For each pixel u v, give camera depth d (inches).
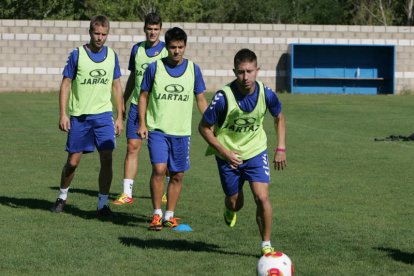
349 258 327.0
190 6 2337.6
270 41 1739.7
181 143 386.9
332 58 1777.8
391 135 884.0
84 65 421.4
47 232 375.6
